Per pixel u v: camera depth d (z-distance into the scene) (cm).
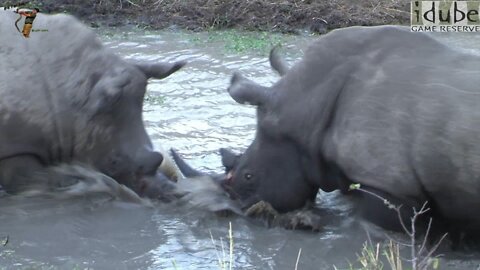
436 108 1306
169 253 1356
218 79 2188
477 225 1330
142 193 1533
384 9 2852
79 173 1548
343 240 1399
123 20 2773
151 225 1459
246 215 1477
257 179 1468
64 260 1327
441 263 1324
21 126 1495
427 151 1302
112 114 1516
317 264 1327
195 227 1453
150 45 2525
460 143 1277
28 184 1529
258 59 2369
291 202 1466
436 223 1362
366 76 1385
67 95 1519
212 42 2564
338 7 2852
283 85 1448
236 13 2794
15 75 1495
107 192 1540
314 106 1412
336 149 1384
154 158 1523
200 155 1719
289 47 2528
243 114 1944
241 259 1339
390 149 1333
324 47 1437
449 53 1372
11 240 1395
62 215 1486
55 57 1524
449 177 1294
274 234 1429
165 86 2122
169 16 2788
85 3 2858
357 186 1271
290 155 1448
